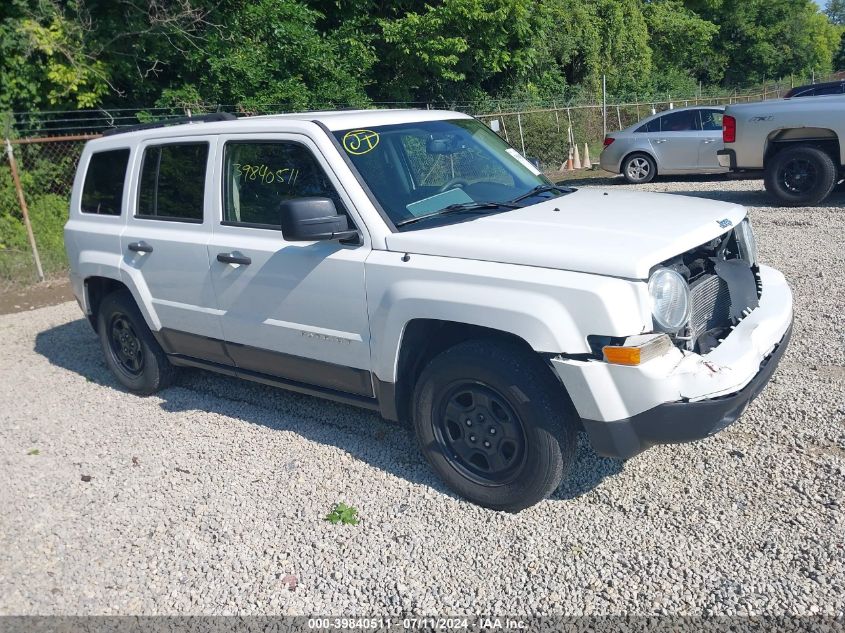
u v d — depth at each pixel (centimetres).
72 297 1006
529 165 527
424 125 490
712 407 342
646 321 341
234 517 412
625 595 327
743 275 414
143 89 1573
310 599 345
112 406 588
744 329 388
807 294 690
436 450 408
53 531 414
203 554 383
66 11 1439
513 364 366
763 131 1090
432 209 434
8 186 1344
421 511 402
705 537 359
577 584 337
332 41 1856
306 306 443
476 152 498
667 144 1533
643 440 349
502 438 384
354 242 420
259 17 1647
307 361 456
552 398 365
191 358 552
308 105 1683
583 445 453
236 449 491
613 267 343
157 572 372
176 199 523
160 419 552
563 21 2903
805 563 334
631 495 397
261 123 474
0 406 610
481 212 434
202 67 1611
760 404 481
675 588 328
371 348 418
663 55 3975
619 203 445
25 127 1411
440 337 415
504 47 2277
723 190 1310
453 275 378
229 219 486
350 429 504
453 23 2078
